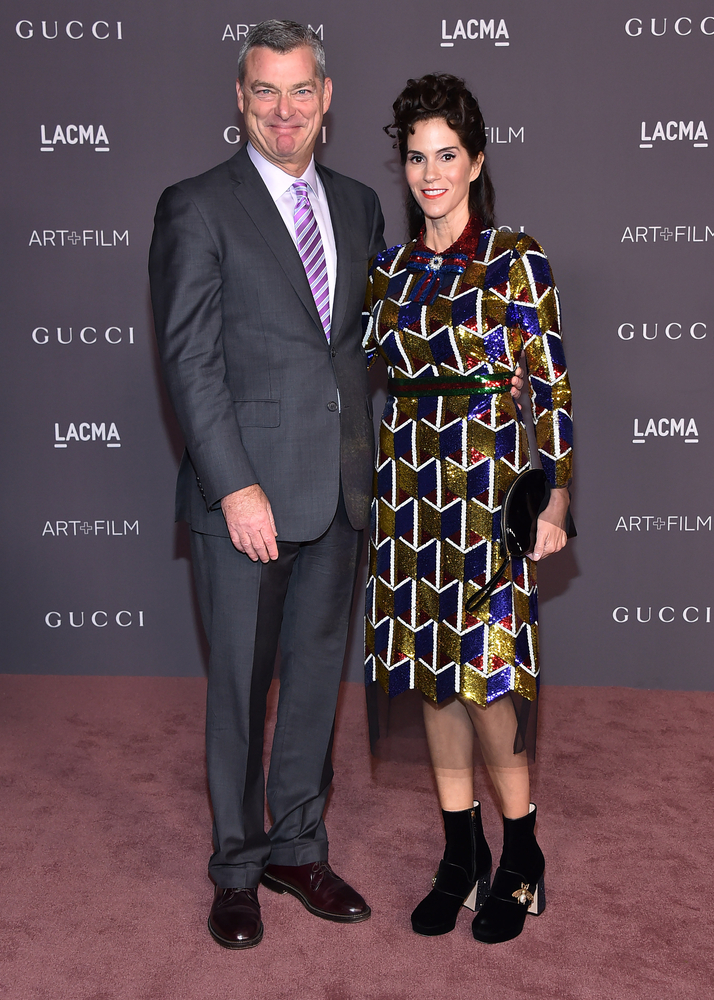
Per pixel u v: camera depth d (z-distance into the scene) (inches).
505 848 76.9
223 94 118.2
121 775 102.7
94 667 132.1
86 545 129.3
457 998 66.1
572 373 122.0
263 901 80.3
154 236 74.2
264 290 73.0
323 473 74.9
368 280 78.5
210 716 77.2
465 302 69.2
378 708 79.7
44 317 123.9
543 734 112.7
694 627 127.0
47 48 118.2
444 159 69.0
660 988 66.7
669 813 92.9
